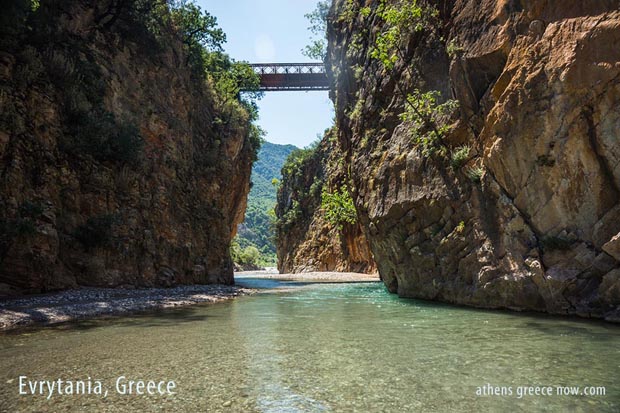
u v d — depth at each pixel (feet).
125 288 72.43
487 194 50.57
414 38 69.21
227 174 127.03
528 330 34.63
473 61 51.93
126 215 78.07
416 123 64.23
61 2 79.61
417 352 27.73
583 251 40.06
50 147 65.31
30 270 56.59
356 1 97.30
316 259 222.89
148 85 98.99
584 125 39.42
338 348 29.30
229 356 27.25
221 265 111.55
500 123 46.91
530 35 44.91
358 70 90.68
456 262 55.83
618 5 38.42
